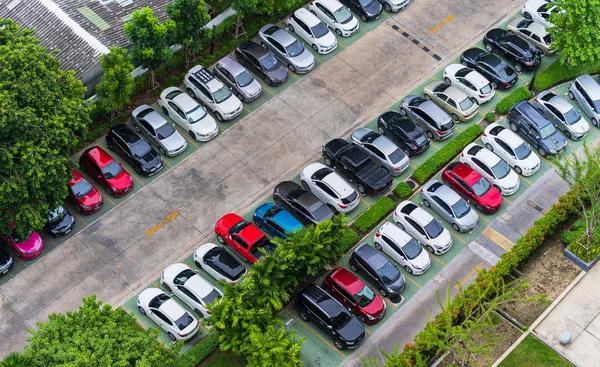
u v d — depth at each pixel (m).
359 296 49.16
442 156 57.09
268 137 58.06
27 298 49.97
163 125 56.38
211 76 58.69
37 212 48.50
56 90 49.84
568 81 62.81
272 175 56.25
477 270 50.00
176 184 55.41
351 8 65.19
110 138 55.88
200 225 53.66
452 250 53.16
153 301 48.69
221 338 44.84
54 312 47.16
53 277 50.88
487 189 54.81
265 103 59.81
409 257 51.38
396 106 60.19
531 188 56.47
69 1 59.34
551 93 60.06
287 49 61.00
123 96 55.28
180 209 54.25
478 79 60.25
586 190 50.28
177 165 56.34
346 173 55.75
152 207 54.22
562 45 61.47
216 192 55.19
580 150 58.66
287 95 60.31
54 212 51.44
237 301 44.88
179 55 60.38
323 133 58.47
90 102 56.12
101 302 44.09
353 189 54.38
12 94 47.69
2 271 50.19
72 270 51.22
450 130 58.06
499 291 49.97
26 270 51.06
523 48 62.06
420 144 56.94
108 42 57.50
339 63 62.41
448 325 43.22
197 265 51.53
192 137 57.59
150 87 59.44
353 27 63.56
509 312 49.81
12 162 47.09
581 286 50.75
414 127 57.31
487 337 44.12
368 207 55.16
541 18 64.38
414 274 51.69
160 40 55.75
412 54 63.25
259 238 51.25
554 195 56.12
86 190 53.31
